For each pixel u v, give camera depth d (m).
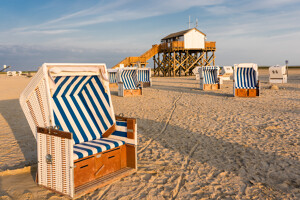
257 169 4.24
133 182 3.89
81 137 4.24
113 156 4.10
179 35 36.84
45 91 3.56
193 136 6.28
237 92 13.70
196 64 41.66
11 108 11.58
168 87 20.44
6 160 4.93
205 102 11.90
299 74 37.72
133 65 35.81
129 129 4.20
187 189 3.65
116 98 14.27
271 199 3.31
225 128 6.93
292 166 4.29
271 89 17.12
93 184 3.64
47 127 3.60
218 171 4.23
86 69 3.99
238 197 3.39
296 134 6.12
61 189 3.45
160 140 6.07
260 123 7.37
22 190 3.61
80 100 4.67
